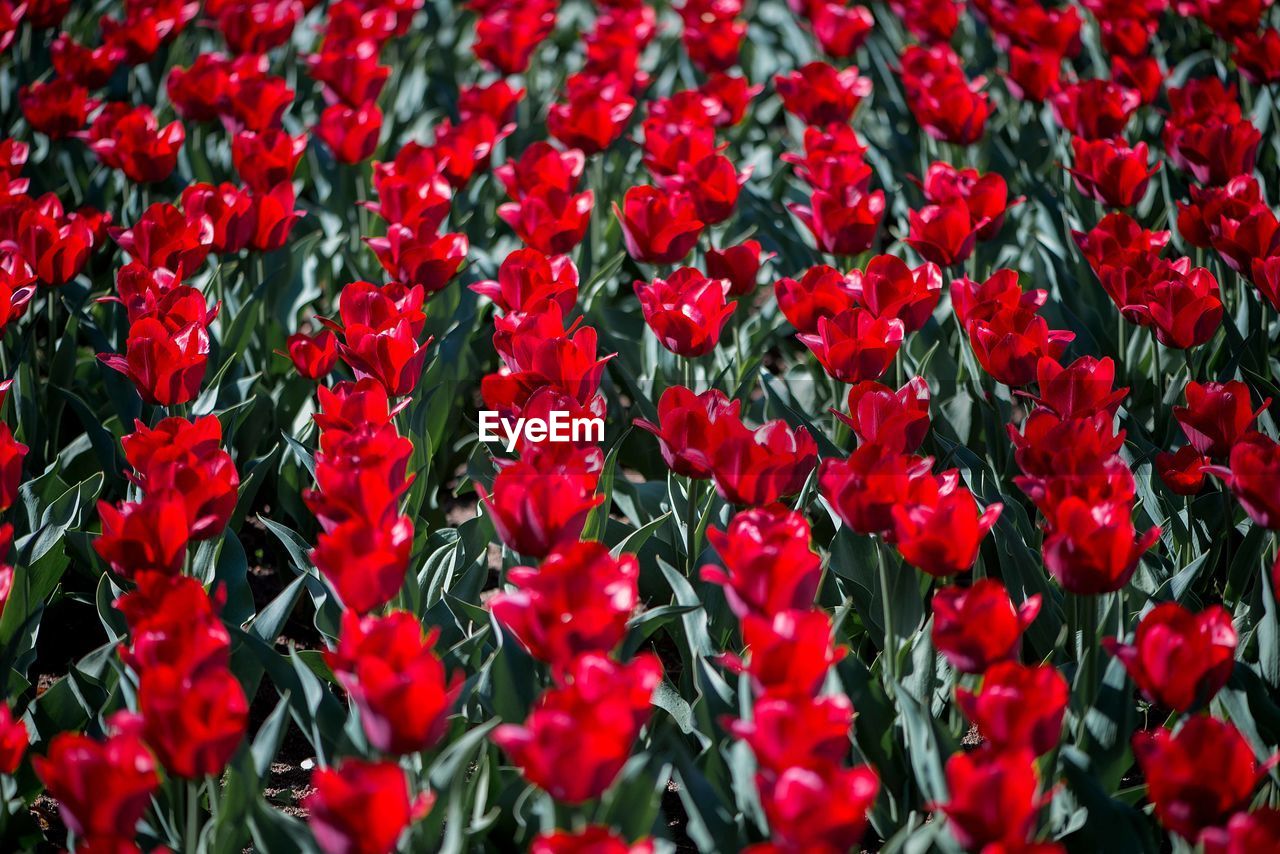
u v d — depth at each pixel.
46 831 2.33
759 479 1.96
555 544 1.84
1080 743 1.98
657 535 2.86
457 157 3.50
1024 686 1.59
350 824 1.40
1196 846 1.79
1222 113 3.75
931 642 2.18
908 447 2.17
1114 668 1.98
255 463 3.00
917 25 4.91
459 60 5.72
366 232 4.07
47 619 2.98
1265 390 3.00
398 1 5.26
